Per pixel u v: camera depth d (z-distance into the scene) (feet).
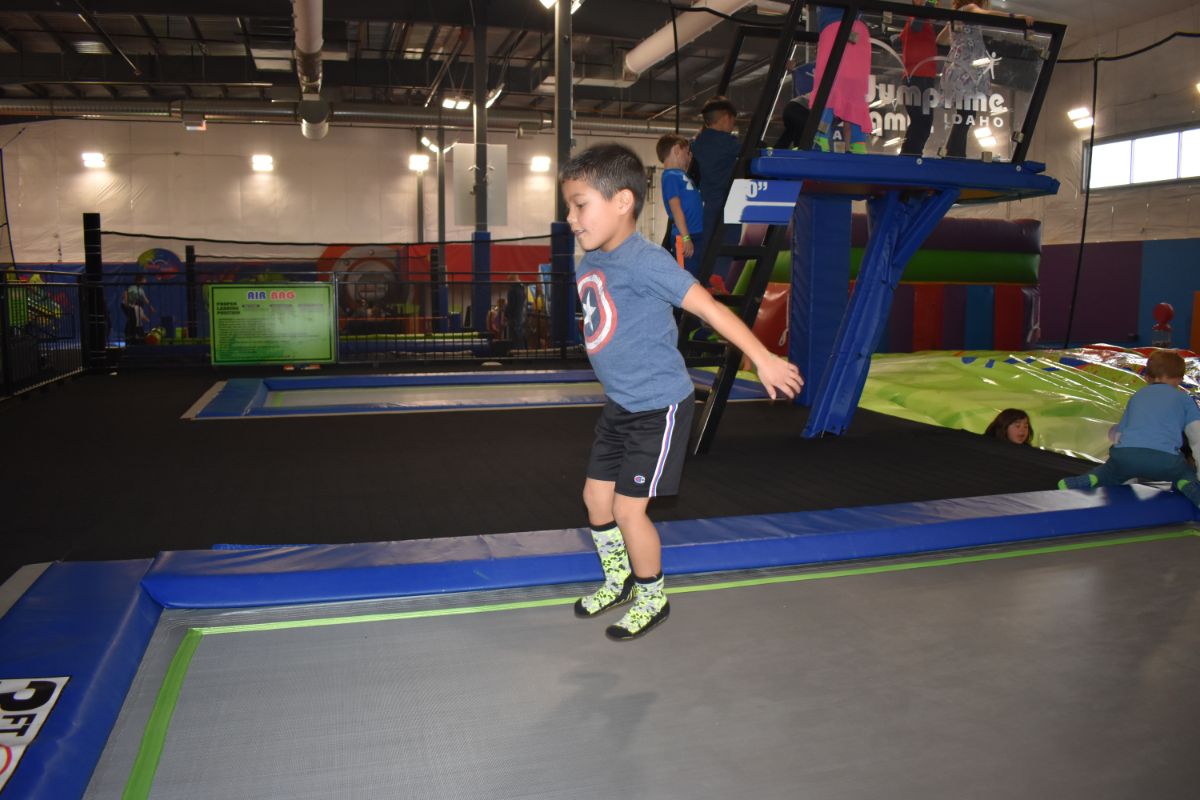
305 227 64.44
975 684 6.43
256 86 56.65
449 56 51.37
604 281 6.67
